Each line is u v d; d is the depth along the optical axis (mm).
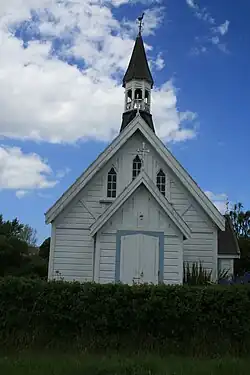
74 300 11836
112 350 11414
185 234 19391
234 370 9383
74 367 9227
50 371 8953
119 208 19594
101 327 11711
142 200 19672
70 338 11719
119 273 19250
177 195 22859
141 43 27531
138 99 26375
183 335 11727
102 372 9000
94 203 22656
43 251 39312
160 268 19297
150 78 26672
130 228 19531
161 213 19656
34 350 11289
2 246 31406
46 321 11828
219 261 24312
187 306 11727
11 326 11742
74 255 22156
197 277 20953
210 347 11508
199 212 22688
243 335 11648
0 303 11828
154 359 10234
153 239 19469
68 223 22422
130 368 9195
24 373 8789
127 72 26969
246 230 56188
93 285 11992
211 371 9219
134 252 19391
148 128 22984
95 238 19781
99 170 22828
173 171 22781
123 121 26547
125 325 11766
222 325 11734
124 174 23047
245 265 35188
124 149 23281
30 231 67875
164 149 22953
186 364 9812
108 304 11797
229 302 11836
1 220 45969
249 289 11969
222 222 22250
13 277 12125
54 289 11938
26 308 11844
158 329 11789
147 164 23109
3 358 10211
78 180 22406
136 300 11805
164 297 11812
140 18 27953
